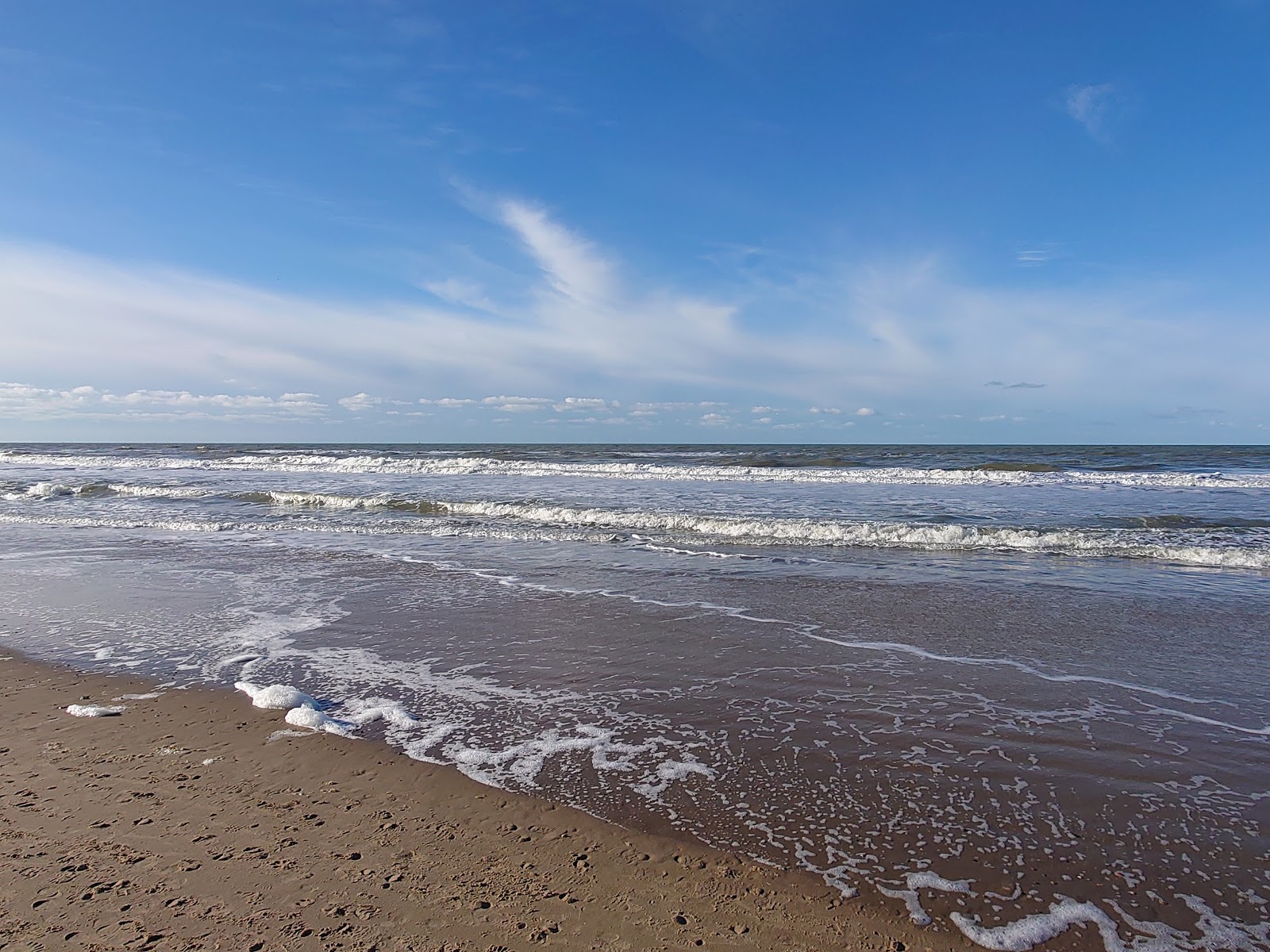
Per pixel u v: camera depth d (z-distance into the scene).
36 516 16.19
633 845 3.28
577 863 3.13
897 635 6.76
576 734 4.55
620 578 9.42
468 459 36.41
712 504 16.86
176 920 2.70
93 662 6.03
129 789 3.79
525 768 4.07
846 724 4.68
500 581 9.28
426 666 5.91
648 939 2.63
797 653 6.23
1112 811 3.58
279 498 18.75
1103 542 11.48
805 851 3.23
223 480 25.14
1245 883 2.99
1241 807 3.61
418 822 3.46
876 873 3.07
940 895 2.92
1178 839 3.32
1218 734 4.50
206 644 6.54
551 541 12.60
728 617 7.44
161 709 4.96
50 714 4.88
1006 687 5.37
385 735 4.55
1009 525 13.39
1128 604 7.99
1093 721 4.71
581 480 24.16
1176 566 10.32
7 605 8.08
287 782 3.88
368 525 14.52
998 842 3.31
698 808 3.62
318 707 5.02
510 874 3.04
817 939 2.65
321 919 2.72
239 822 3.45
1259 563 10.28
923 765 4.09
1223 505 16.42
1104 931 2.69
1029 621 7.26
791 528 12.95
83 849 3.20
